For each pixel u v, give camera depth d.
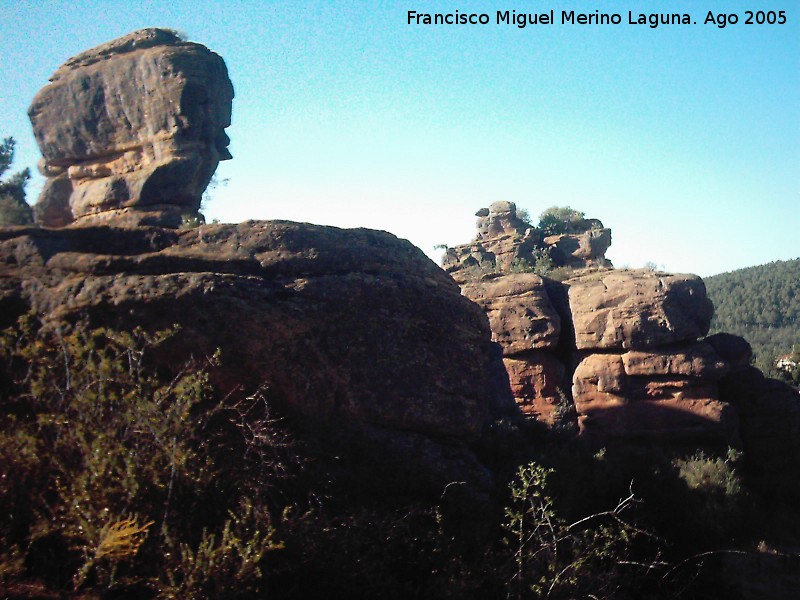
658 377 27.48
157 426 7.92
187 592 6.81
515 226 61.72
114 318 9.59
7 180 29.58
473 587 9.04
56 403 8.16
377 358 11.06
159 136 28.56
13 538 7.16
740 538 19.47
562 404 28.67
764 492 24.67
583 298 29.88
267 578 7.60
